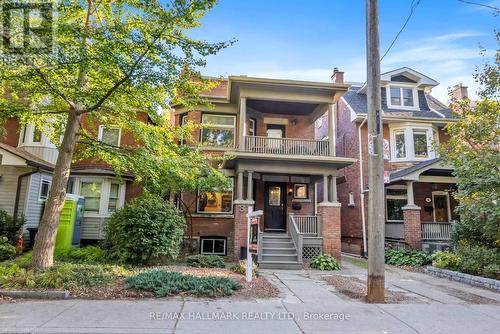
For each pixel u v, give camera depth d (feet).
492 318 17.60
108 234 31.55
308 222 41.70
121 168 31.30
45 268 23.00
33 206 40.91
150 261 30.22
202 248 45.52
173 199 44.11
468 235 34.01
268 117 51.13
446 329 15.57
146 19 25.00
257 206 47.37
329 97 44.01
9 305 17.16
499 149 34.45
